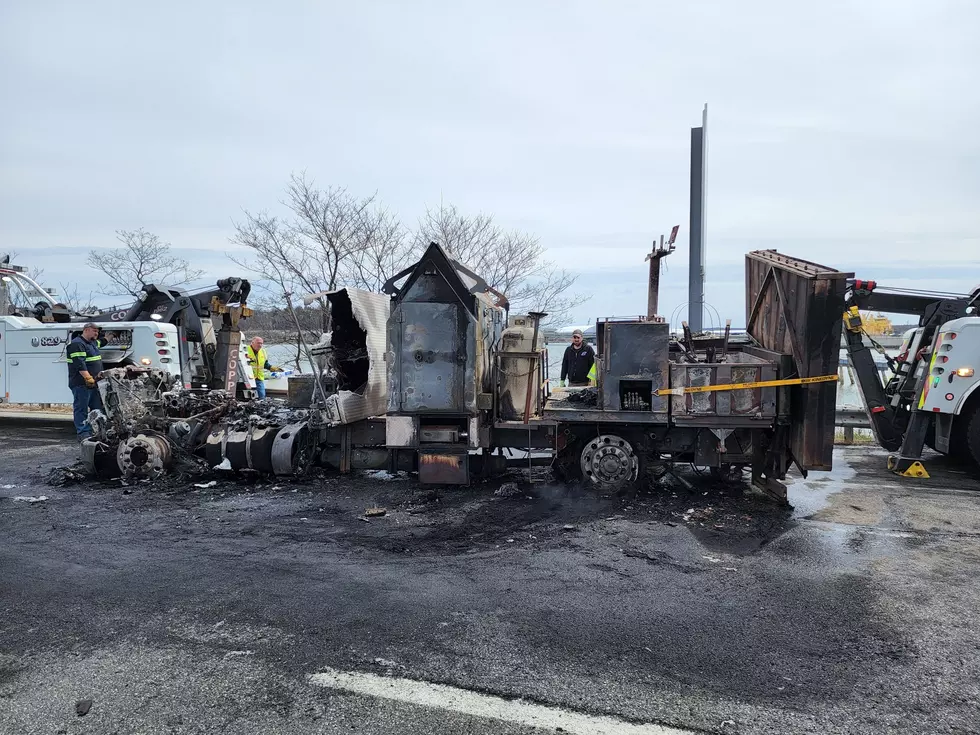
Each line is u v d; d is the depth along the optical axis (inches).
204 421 315.6
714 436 275.0
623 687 125.1
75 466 314.7
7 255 510.9
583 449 282.8
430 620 154.0
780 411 261.7
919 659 136.6
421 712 116.7
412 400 274.1
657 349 269.6
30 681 127.2
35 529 228.1
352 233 564.1
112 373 337.7
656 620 154.5
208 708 117.8
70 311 522.6
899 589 174.2
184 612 158.6
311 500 266.8
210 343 457.4
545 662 134.4
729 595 169.6
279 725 112.8
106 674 129.8
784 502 261.9
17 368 458.6
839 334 245.0
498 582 178.1
